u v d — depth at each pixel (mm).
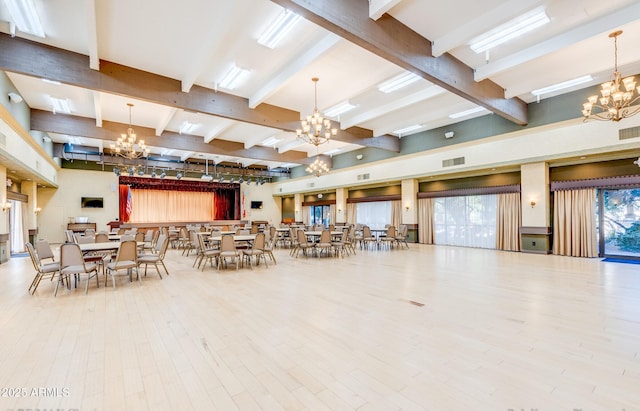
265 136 10117
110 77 5117
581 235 7938
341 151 13148
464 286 4957
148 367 2424
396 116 8570
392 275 5879
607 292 4516
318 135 6695
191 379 2250
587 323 3295
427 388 2115
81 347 2783
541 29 4551
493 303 4035
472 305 3959
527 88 6352
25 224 10391
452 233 10953
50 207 12477
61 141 10484
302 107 7383
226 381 2223
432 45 4875
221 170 14805
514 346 2758
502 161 8766
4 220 7812
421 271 6242
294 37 4531
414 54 4566
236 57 5055
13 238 9898
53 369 2393
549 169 8570
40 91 6254
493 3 4023
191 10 3891
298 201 17641
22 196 10047
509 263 7078
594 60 5352
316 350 2711
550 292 4539
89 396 2041
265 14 3982
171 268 6855
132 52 4863
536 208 8492
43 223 12320
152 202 15922
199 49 4781
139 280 5387
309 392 2080
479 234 10219
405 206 12023
